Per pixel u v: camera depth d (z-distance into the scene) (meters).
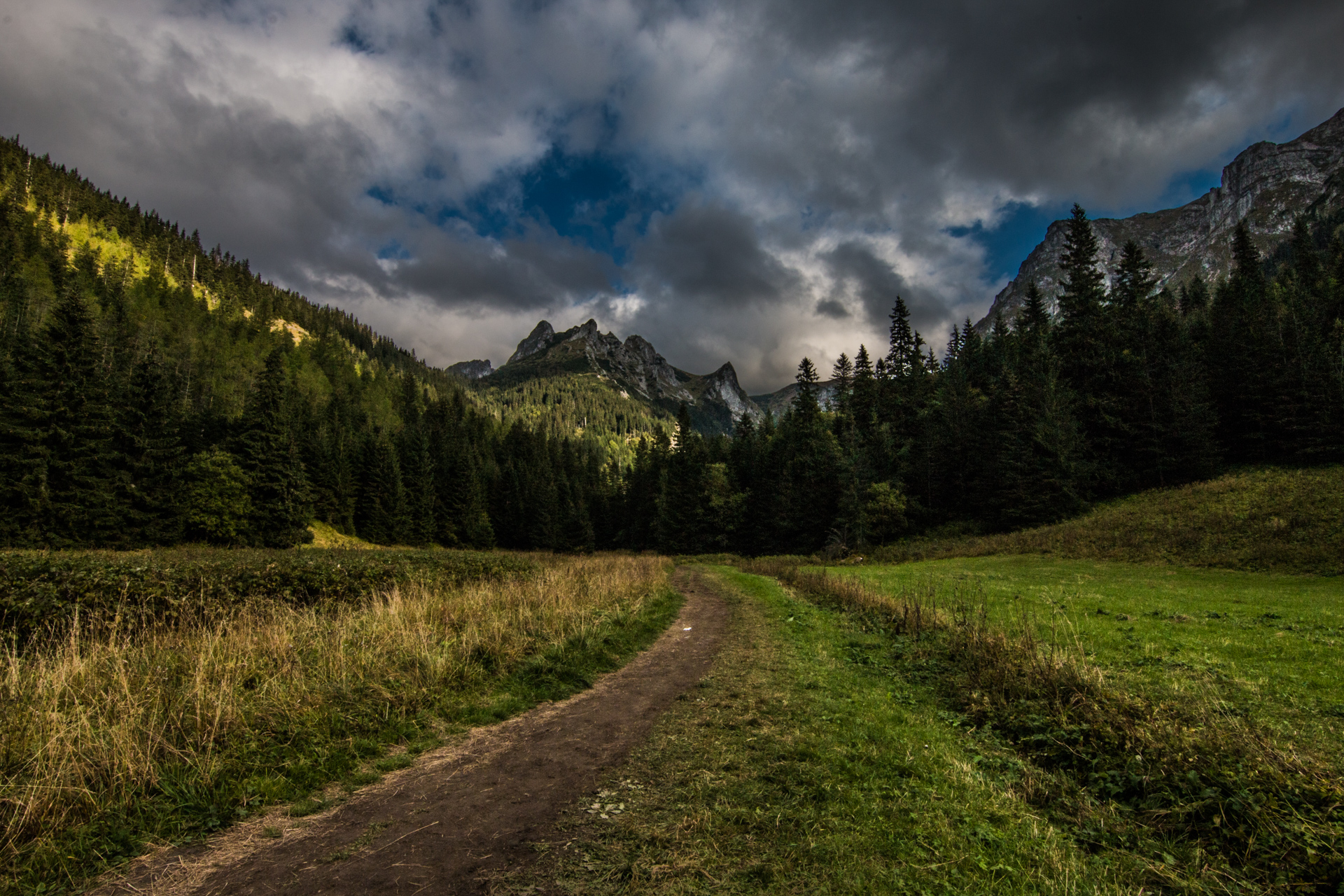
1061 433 47.69
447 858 4.06
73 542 40.56
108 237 144.62
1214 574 25.34
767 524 68.62
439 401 136.62
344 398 108.25
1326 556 24.56
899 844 4.20
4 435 39.16
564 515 92.94
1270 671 9.66
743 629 14.45
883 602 15.68
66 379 42.50
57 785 4.34
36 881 3.66
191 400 81.31
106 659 6.94
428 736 6.58
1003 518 49.84
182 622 9.80
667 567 36.47
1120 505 43.97
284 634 8.52
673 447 95.25
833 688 8.81
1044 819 4.78
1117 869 4.05
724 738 6.61
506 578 19.89
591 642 11.11
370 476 72.25
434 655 8.51
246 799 4.84
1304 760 5.29
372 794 5.14
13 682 5.86
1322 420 42.78
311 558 21.84
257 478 54.72
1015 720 7.11
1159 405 48.88
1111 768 5.55
